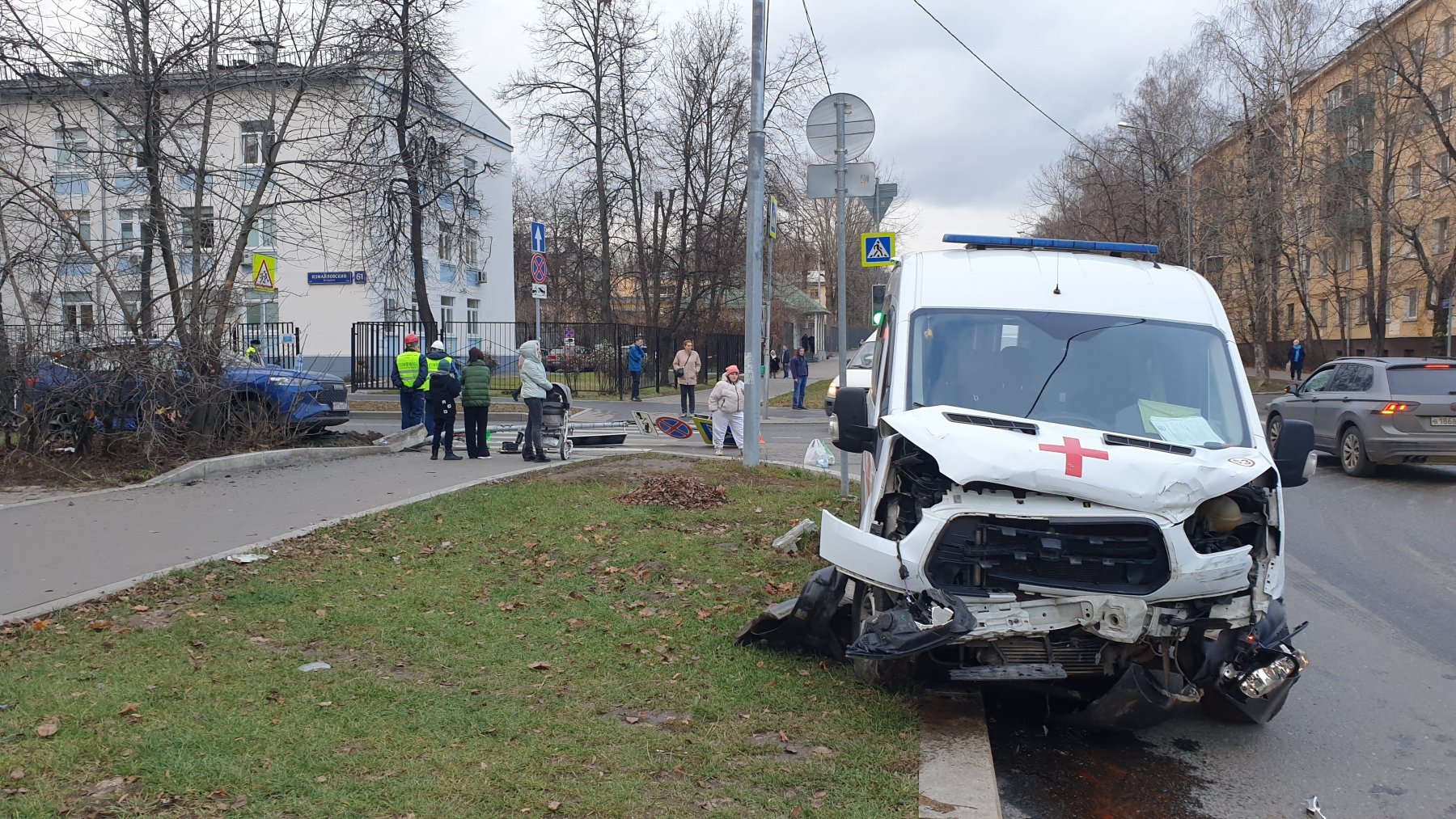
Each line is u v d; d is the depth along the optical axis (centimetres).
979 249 674
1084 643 485
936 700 532
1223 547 480
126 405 1227
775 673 563
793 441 1978
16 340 1186
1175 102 4212
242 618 625
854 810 398
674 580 762
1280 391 3584
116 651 551
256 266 1473
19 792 373
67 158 1487
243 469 1265
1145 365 559
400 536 888
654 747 454
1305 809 449
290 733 443
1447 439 1393
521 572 773
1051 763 496
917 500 501
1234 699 516
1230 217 3806
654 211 3738
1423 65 3162
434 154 2472
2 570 725
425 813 373
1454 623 750
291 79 1562
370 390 3050
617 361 3045
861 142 1102
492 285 4353
